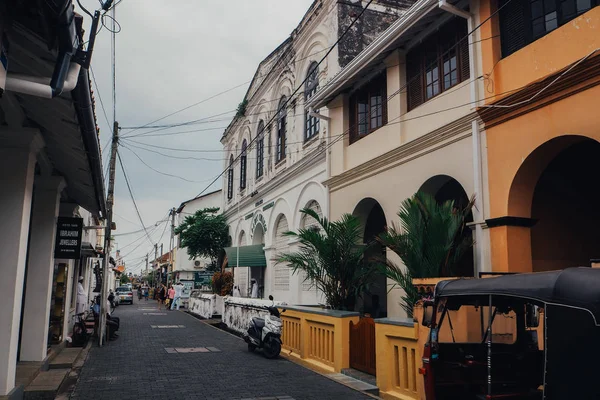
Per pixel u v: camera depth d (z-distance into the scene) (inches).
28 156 293.4
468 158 406.6
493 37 390.9
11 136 287.1
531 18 366.9
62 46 188.7
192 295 1220.5
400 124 505.4
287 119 844.6
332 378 369.1
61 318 506.9
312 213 503.5
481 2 403.2
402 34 478.6
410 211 385.1
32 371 343.0
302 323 454.9
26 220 296.2
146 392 330.3
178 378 376.5
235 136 1255.5
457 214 375.2
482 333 250.7
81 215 775.1
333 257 476.1
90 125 269.7
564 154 414.6
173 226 1605.6
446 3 402.6
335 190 631.8
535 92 344.2
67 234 435.8
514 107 360.8
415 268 370.6
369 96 581.3
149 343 580.7
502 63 381.4
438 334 251.8
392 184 509.4
